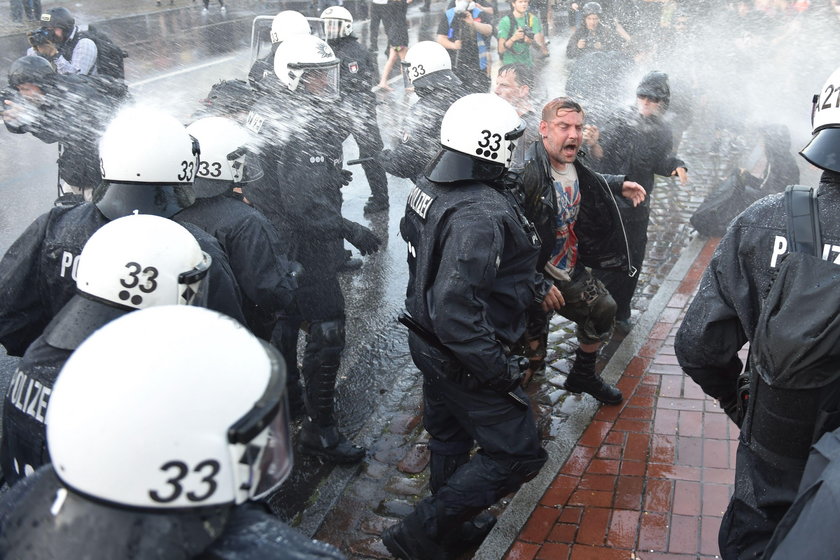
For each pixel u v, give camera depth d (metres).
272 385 1.35
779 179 6.35
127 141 2.82
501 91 5.81
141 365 1.28
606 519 3.45
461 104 2.98
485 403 3.06
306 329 4.12
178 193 2.93
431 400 3.37
